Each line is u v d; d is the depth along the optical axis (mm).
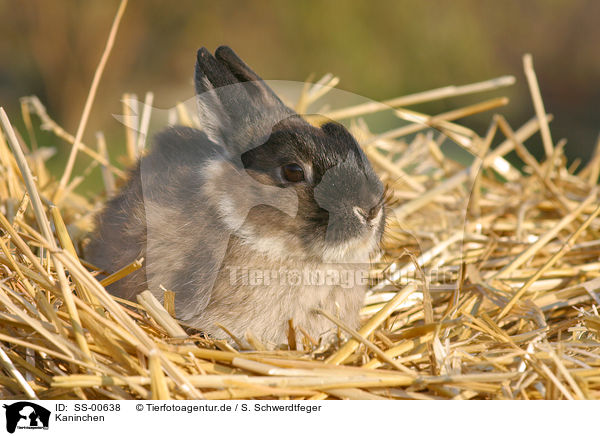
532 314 5324
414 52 16234
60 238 4746
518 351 4512
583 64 17516
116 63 14867
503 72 17125
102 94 14602
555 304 5637
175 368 3904
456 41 16281
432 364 4383
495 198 7641
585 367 4344
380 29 16156
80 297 4551
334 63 16000
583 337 5035
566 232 6816
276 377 4031
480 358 4531
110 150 12750
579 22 17453
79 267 4184
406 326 5469
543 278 6082
